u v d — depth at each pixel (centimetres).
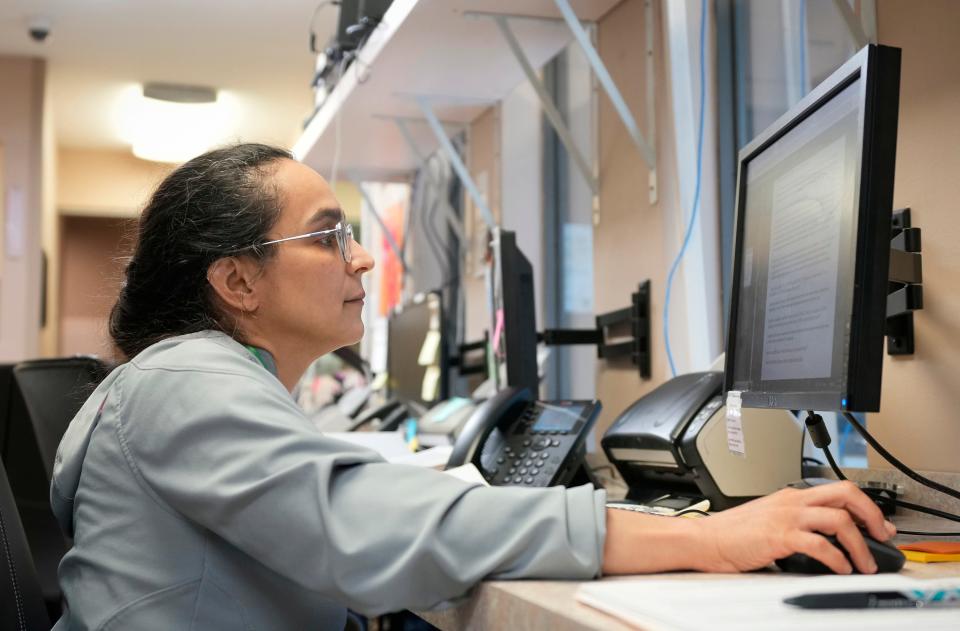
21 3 461
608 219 238
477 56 257
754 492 125
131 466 87
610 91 212
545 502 80
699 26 210
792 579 73
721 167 210
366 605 76
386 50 252
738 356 123
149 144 698
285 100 610
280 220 101
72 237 884
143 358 93
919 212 132
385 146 359
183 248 100
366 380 424
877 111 85
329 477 79
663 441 128
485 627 77
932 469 127
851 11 141
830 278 93
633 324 217
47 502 208
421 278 448
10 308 528
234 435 82
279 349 104
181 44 516
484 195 344
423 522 77
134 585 84
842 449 186
